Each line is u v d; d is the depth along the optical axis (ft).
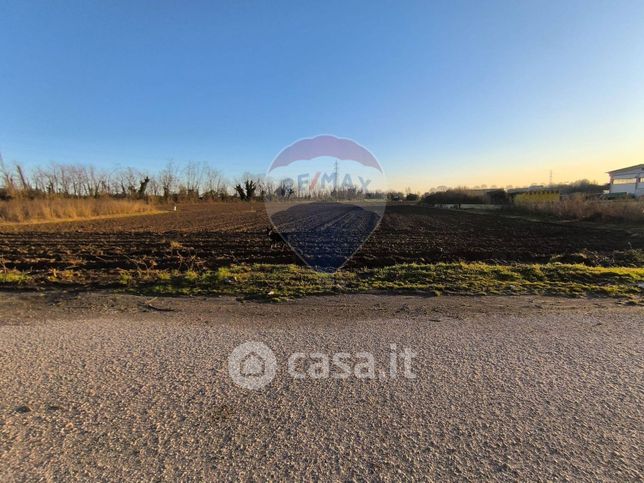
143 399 7.98
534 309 14.24
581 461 6.17
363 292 16.81
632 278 18.65
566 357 10.03
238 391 8.33
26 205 80.33
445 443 6.61
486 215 99.81
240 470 5.94
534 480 5.75
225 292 16.80
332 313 13.82
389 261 30.27
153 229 61.57
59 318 13.30
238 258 30.94
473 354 10.22
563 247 39.19
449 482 5.69
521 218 86.58
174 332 11.83
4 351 10.34
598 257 31.27
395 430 6.97
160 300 15.66
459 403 7.88
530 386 8.55
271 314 13.71
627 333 11.69
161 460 6.17
